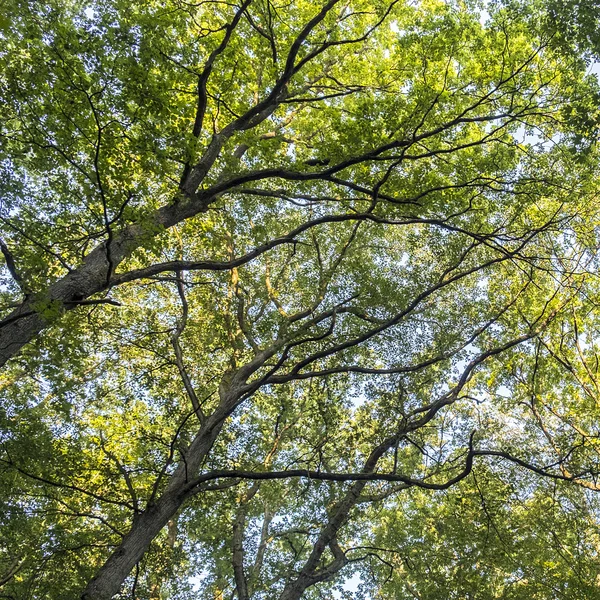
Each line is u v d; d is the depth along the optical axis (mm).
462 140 13727
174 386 13711
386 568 17047
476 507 13758
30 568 11891
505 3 11945
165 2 11242
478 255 15078
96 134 8031
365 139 11383
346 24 15102
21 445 10492
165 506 9383
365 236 15406
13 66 8047
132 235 9297
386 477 9812
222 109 12531
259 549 14320
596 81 11641
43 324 7906
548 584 14578
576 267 14344
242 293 15367
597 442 13750
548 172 13094
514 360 15242
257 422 14914
